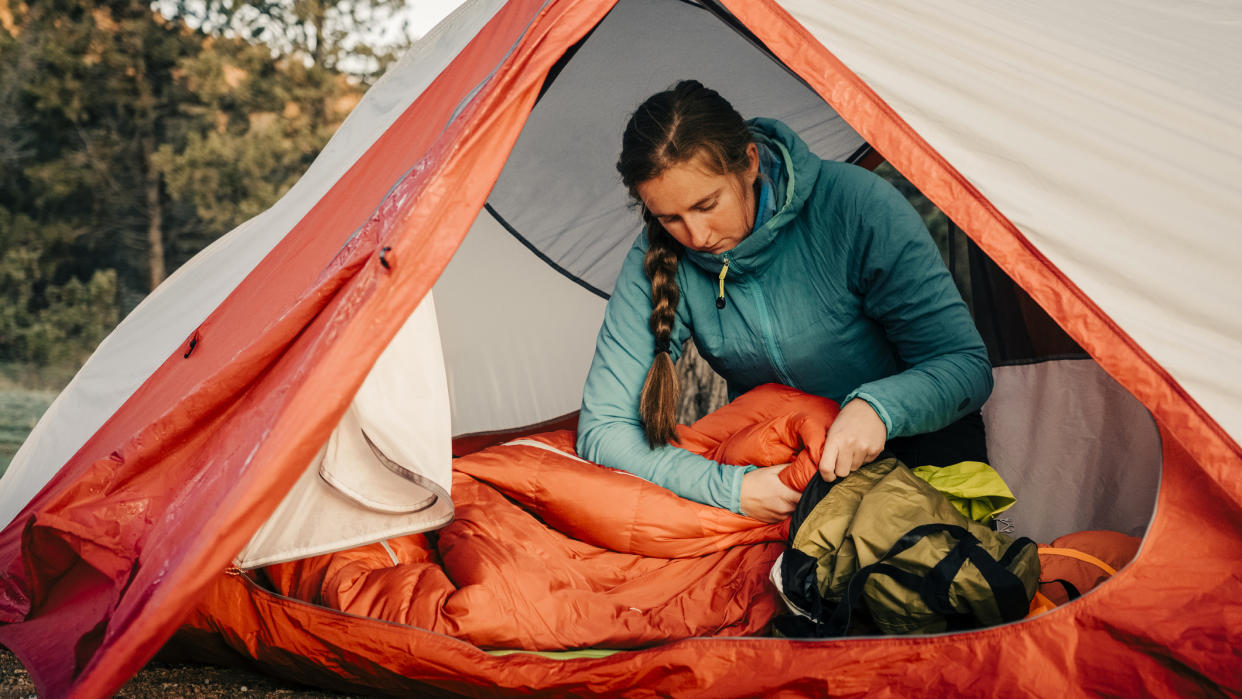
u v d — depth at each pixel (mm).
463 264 3438
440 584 1792
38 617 1957
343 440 1854
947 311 2084
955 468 1970
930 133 1640
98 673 1347
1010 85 1646
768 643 1630
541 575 1826
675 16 2830
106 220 11016
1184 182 1604
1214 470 1537
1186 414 1552
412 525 1879
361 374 1509
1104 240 1596
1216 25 1853
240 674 1957
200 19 11062
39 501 2510
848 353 2229
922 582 1596
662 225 2186
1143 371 1567
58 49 10367
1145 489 2262
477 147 1600
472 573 1805
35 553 1930
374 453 1844
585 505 2039
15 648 1846
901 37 1658
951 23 1660
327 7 11289
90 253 11062
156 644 1377
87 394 2928
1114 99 1655
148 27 10695
